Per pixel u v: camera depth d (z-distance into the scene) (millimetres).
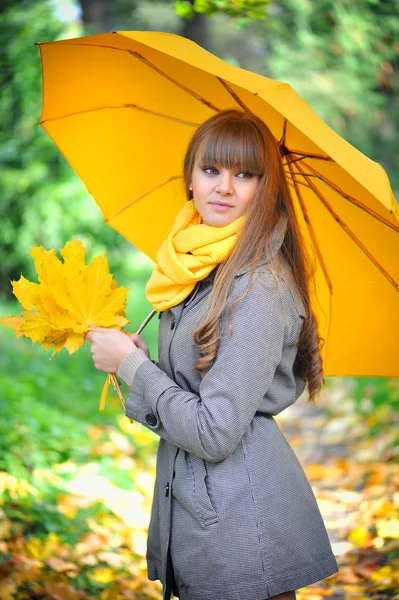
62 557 4375
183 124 3363
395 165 13031
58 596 3924
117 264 11344
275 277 2699
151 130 3422
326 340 3355
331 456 6672
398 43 12328
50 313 2826
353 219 3018
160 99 3303
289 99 2604
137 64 3178
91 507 5102
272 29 13281
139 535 4957
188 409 2607
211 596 2680
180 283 2758
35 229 10500
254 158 2740
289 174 3080
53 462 5742
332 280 3248
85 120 3404
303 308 2834
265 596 2652
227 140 2738
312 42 12578
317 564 2764
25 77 9969
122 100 3346
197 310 2756
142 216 3607
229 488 2682
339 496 5656
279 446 2803
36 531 4562
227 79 2535
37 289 2877
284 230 2797
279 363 2789
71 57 3145
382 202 2465
